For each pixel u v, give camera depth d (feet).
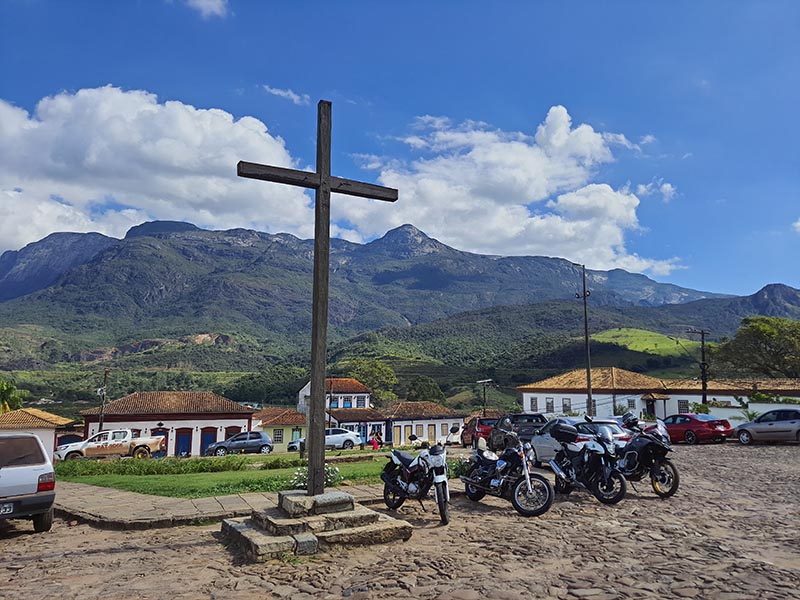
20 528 30.45
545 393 188.44
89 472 60.70
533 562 21.18
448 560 21.49
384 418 222.07
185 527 28.91
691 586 18.08
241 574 20.40
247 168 26.81
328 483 39.88
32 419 148.56
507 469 32.04
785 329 180.24
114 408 172.96
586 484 33.88
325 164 28.50
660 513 30.37
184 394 186.50
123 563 22.34
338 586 18.80
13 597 18.44
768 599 16.85
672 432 83.71
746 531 26.02
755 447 71.87
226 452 126.72
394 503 32.37
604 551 22.61
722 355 195.00
